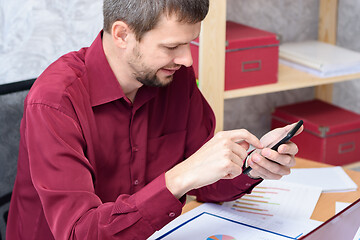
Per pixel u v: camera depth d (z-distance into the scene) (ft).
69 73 4.15
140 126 4.53
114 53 4.19
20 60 6.61
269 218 4.41
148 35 3.80
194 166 3.62
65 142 3.84
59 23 6.69
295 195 4.86
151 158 4.77
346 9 9.10
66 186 3.70
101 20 6.93
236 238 4.07
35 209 4.20
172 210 3.62
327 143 8.10
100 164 4.40
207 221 4.36
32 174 3.81
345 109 8.87
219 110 7.16
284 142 4.15
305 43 8.97
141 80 4.09
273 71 7.47
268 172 4.30
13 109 4.43
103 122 4.37
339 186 5.06
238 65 7.20
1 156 4.39
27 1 6.46
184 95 4.89
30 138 3.86
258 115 9.18
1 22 6.41
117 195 4.55
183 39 3.79
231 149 3.64
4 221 4.45
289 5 8.90
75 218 3.62
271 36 7.30
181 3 3.64
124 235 3.60
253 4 8.58
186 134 5.05
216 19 6.77
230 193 4.57
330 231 3.05
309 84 7.67
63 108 3.92
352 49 9.17
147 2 3.69
